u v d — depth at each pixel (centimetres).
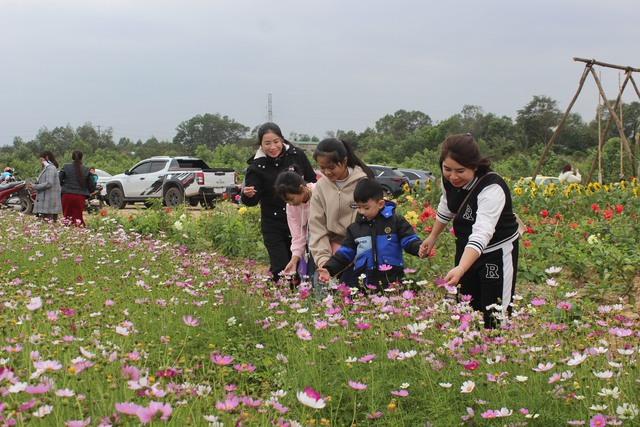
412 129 10456
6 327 334
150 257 661
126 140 11269
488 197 389
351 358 316
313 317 396
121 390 263
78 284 496
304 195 508
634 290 646
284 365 352
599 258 707
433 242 449
